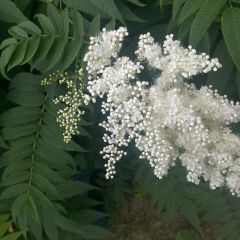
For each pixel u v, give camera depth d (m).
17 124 0.36
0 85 0.39
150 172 0.46
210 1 0.26
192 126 0.28
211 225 0.67
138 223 0.71
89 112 0.41
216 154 0.30
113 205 0.66
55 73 0.34
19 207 0.36
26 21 0.31
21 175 0.37
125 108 0.29
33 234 0.44
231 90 0.37
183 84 0.30
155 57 0.29
